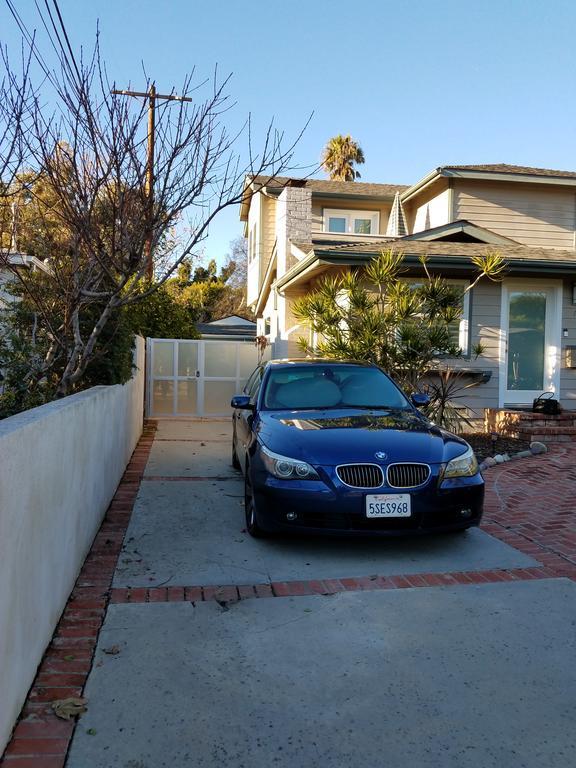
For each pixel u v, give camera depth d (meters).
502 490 7.23
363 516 4.86
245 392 8.66
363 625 3.80
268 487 5.02
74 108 5.30
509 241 13.02
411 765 2.57
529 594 4.29
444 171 15.05
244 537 5.50
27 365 6.63
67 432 3.95
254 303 21.78
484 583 4.48
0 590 2.44
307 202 15.10
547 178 15.41
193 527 5.77
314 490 4.88
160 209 5.54
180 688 3.09
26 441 2.86
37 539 3.12
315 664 3.34
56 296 6.66
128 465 8.55
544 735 2.76
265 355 14.62
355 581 4.50
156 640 3.58
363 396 6.75
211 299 43.22
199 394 14.35
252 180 6.12
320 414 6.14
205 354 14.38
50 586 3.48
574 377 12.09
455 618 3.91
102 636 3.61
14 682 2.71
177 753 2.61
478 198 15.60
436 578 4.57
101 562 4.80
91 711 2.88
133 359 9.34
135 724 2.80
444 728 2.80
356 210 19.91
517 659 3.41
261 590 4.32
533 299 12.04
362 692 3.08
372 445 5.15
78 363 6.95
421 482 4.99
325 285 10.05
